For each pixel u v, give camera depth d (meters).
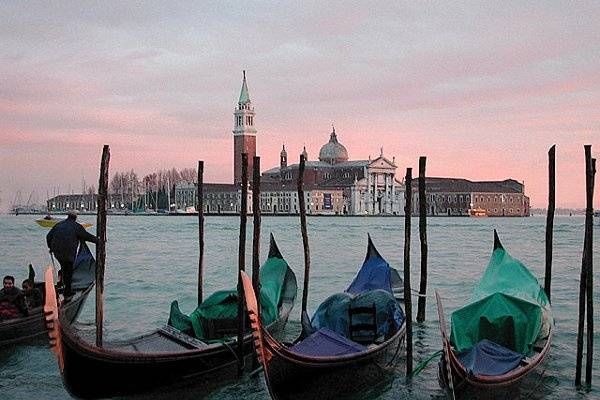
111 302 22.72
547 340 12.69
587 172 13.16
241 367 12.87
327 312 13.32
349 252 48.38
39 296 15.55
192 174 192.62
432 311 20.78
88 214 191.50
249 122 166.12
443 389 11.93
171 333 12.80
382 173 162.12
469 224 115.38
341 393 11.63
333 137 176.75
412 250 50.62
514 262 14.86
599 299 22.80
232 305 13.49
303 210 17.86
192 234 74.69
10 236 66.31
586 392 12.56
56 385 12.66
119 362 10.48
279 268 17.62
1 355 14.22
